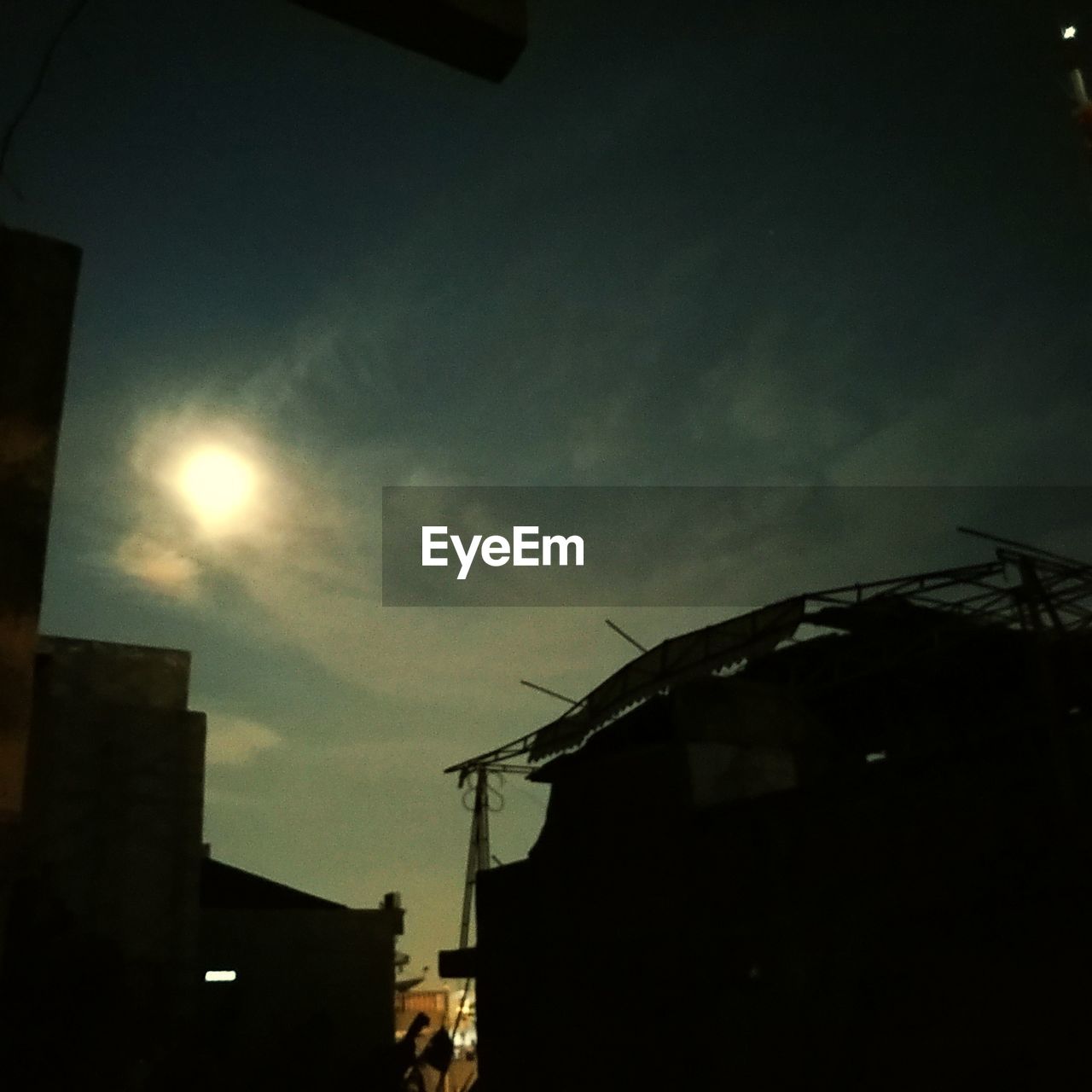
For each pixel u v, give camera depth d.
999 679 12.84
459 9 5.51
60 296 6.00
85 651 16.86
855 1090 9.58
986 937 9.16
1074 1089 8.27
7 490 5.43
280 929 20.89
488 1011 13.96
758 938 10.89
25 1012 9.20
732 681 13.13
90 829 14.74
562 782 13.92
